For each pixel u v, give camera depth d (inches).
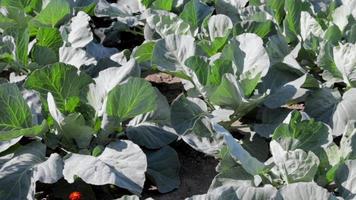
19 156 111.1
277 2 150.2
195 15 149.7
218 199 97.5
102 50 145.9
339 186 103.4
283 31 144.9
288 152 104.2
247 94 122.5
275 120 122.5
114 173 106.2
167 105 122.5
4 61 136.8
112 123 115.3
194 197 97.9
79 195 107.0
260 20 142.3
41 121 117.9
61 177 112.8
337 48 127.1
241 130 125.6
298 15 141.8
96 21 164.7
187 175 120.2
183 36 131.2
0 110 112.8
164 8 156.6
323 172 108.3
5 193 105.9
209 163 123.0
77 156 110.3
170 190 115.4
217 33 140.3
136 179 106.0
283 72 129.2
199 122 119.6
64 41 140.3
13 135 111.3
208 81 124.1
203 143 117.2
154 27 145.3
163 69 128.6
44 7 155.9
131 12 159.9
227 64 123.7
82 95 119.6
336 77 130.8
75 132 114.0
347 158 106.8
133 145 111.3
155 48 130.3
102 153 111.5
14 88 113.2
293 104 136.7
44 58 135.7
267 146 120.9
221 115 119.8
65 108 118.2
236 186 98.8
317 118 124.2
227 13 156.6
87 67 133.3
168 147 119.6
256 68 121.7
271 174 109.0
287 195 97.6
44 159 112.0
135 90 112.9
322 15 150.3
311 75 129.9
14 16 148.7
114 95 112.8
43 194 114.4
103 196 114.3
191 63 123.6
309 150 110.0
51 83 118.0
